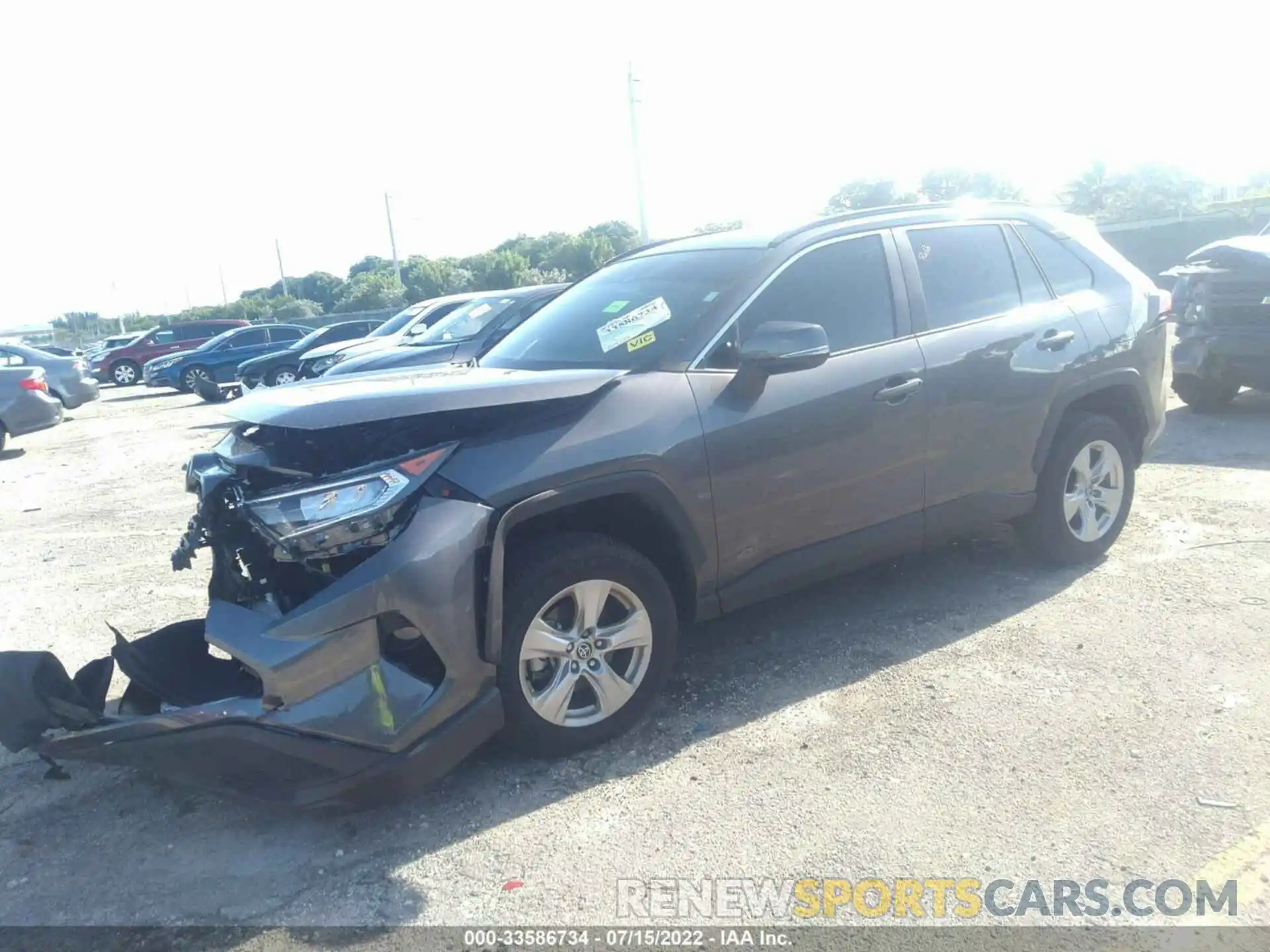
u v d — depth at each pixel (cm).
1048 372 496
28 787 392
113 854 342
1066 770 350
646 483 374
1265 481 675
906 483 454
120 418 1920
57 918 309
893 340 453
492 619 339
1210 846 305
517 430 360
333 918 300
